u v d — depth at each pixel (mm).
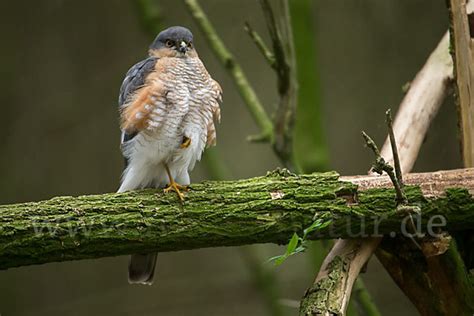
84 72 15297
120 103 8328
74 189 14789
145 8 11430
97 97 15180
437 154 13266
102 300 14297
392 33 14359
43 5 15258
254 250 11898
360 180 7094
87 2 15297
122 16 15273
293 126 8883
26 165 14781
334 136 14336
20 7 15242
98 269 14844
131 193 6965
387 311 13648
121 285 14781
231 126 14688
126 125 7934
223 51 10039
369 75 14469
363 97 14414
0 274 14547
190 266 15000
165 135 7980
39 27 15266
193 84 8148
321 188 7031
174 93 7996
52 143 14992
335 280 6789
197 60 8391
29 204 6770
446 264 7098
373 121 14250
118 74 15164
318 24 14711
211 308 14320
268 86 14484
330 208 6961
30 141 14914
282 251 14289
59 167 14867
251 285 14219
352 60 14586
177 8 14742
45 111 15039
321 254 9992
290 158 8945
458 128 7996
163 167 8281
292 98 8828
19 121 14977
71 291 14648
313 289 6711
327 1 14789
